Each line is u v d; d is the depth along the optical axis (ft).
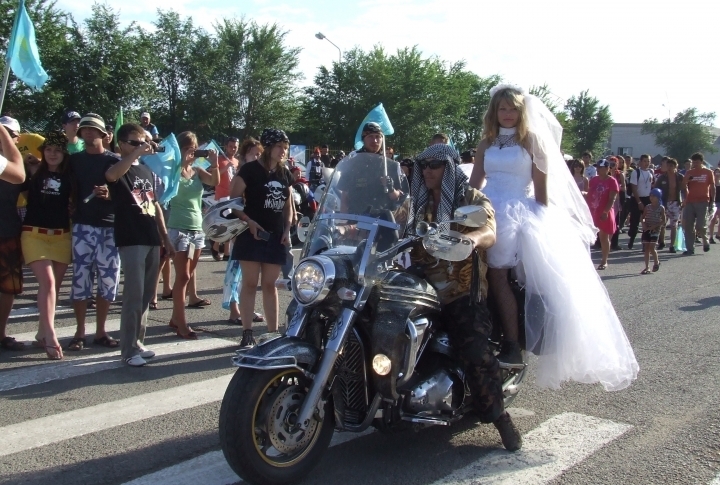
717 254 45.57
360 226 12.02
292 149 62.08
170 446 13.23
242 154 25.21
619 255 44.86
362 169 12.73
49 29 103.45
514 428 13.01
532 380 17.46
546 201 14.43
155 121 168.86
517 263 13.65
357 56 181.37
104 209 19.86
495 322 14.03
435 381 12.00
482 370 12.44
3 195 19.02
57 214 19.24
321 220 12.53
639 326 23.49
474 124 201.26
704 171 45.37
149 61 115.14
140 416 14.83
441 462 12.55
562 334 13.41
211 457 12.72
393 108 177.88
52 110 102.37
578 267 13.89
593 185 37.29
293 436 11.25
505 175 14.46
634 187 48.75
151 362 18.88
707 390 16.75
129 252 18.20
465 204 12.66
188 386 16.89
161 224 19.60
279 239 19.49
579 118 256.73
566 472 12.13
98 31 108.99
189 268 23.44
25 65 19.62
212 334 22.03
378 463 12.48
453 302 12.66
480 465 12.42
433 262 12.68
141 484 11.59
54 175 19.13
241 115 176.65
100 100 106.73
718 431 14.10
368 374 11.46
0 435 13.69
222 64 171.73
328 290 10.87
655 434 13.94
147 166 19.65
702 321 24.25
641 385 17.16
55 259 19.38
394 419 11.72
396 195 12.44
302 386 11.43
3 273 19.24
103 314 20.36
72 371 17.95
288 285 12.55
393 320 11.26
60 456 12.71
